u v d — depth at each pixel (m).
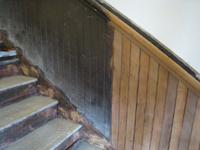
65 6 1.03
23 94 1.26
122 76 0.94
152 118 0.90
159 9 0.87
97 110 1.10
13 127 0.96
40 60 1.28
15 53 1.38
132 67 0.89
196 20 0.80
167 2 0.84
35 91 1.37
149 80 0.86
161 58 0.77
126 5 0.94
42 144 0.98
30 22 1.23
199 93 0.74
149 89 0.87
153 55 0.80
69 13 1.02
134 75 0.89
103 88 1.03
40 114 1.15
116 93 0.99
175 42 0.87
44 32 1.18
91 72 1.05
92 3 0.89
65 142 1.09
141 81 0.88
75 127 1.18
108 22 0.89
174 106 0.82
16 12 1.28
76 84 1.14
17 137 1.00
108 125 1.09
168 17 0.86
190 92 0.76
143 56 0.84
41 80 1.32
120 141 1.06
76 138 1.23
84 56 1.05
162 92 0.83
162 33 0.89
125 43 0.87
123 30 0.85
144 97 0.90
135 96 0.92
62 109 1.29
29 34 1.27
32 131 1.11
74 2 0.98
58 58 1.17
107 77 0.99
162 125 0.88
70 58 1.11
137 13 0.92
